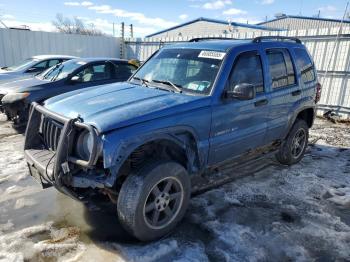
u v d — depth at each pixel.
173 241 3.25
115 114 3.01
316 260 3.05
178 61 4.19
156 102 3.33
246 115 4.05
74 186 2.98
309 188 4.62
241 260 3.00
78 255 2.99
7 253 2.96
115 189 3.30
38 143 3.70
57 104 3.54
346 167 5.53
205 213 3.81
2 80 8.87
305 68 5.35
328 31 9.92
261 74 4.34
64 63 7.96
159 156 3.38
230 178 4.52
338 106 9.96
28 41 13.93
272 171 5.22
